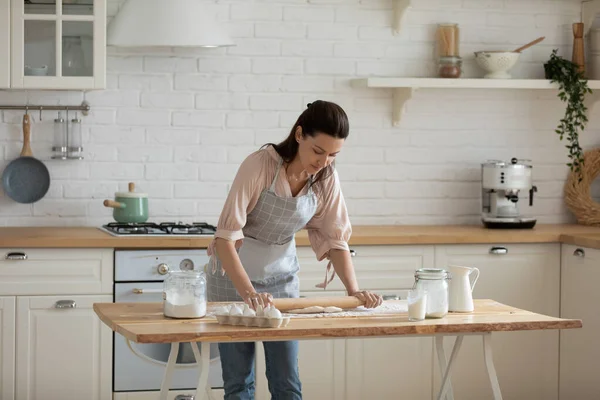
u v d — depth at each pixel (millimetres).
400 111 5660
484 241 5125
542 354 5254
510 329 3129
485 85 5484
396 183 5758
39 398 4727
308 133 3297
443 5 5762
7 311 4684
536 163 5938
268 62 5559
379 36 5680
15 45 4934
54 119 5359
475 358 5172
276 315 2975
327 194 3607
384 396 5039
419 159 5777
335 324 3057
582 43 5785
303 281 4934
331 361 4969
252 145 5570
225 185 5543
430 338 5082
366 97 5680
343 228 3629
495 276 5176
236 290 3588
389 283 5039
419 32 5730
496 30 5836
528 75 5887
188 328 2945
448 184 5820
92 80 4992
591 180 5926
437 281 3213
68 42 4988
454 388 5168
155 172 5473
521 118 5902
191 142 5500
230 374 3559
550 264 5250
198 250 4824
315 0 5590
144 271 4777
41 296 4703
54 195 5391
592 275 4969
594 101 5887
